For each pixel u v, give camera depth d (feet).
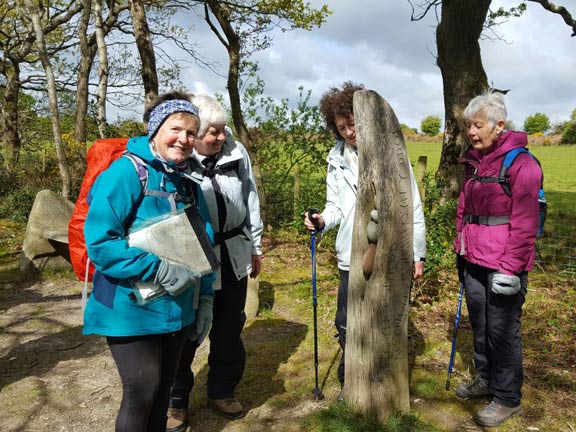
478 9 25.86
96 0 33.94
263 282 19.19
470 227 9.39
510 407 9.46
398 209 8.70
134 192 6.69
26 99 58.44
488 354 9.84
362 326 8.96
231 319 9.48
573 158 109.09
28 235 20.67
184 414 9.49
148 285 6.66
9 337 14.56
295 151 29.58
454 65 26.81
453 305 15.83
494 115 8.63
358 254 8.81
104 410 10.48
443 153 27.53
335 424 9.18
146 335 6.84
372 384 9.08
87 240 6.43
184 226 6.98
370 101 8.45
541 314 15.38
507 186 8.71
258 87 29.63
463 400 10.29
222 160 9.05
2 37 56.80
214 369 9.85
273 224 29.17
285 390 10.92
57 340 14.30
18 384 11.54
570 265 21.27
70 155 35.86
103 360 12.91
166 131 6.79
